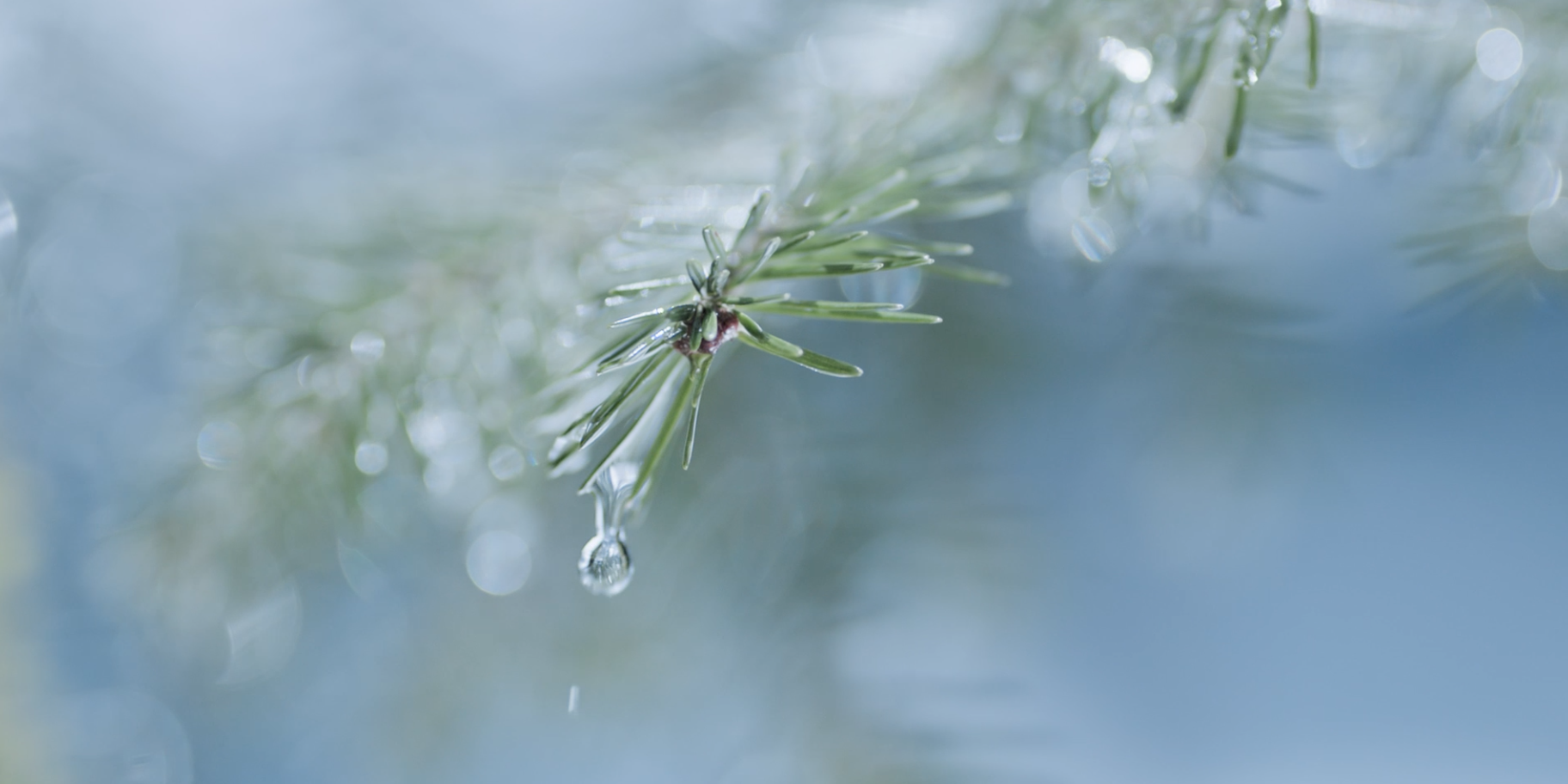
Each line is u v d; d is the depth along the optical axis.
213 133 0.70
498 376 0.46
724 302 0.40
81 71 0.67
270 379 0.47
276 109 0.69
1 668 0.65
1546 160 0.46
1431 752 0.75
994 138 0.44
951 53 0.46
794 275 0.41
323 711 0.66
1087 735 0.73
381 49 0.68
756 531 0.56
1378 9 0.44
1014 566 0.59
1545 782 0.73
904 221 0.52
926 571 0.56
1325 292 0.63
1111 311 0.57
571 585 0.60
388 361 0.46
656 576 0.58
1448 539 0.78
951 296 0.58
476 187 0.51
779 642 0.55
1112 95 0.43
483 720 0.65
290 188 0.65
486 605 0.62
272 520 0.47
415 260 0.47
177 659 0.62
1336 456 0.69
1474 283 0.48
